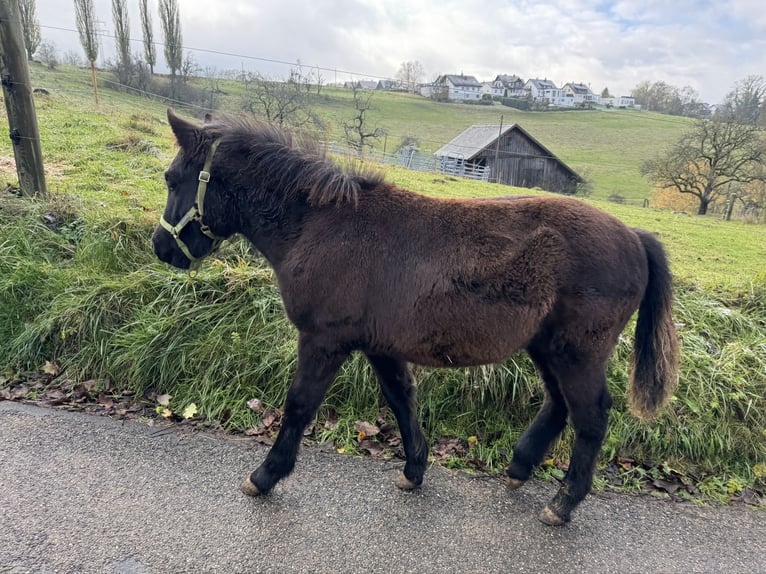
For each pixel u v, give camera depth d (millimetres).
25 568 2078
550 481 3018
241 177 2623
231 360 3645
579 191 25141
